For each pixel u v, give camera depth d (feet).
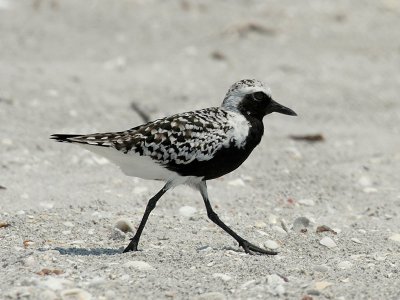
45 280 28.48
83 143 31.37
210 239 35.42
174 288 28.40
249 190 44.62
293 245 35.14
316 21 87.66
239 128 32.81
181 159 31.96
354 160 51.65
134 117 57.11
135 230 36.19
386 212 41.75
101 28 82.07
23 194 41.32
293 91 66.33
